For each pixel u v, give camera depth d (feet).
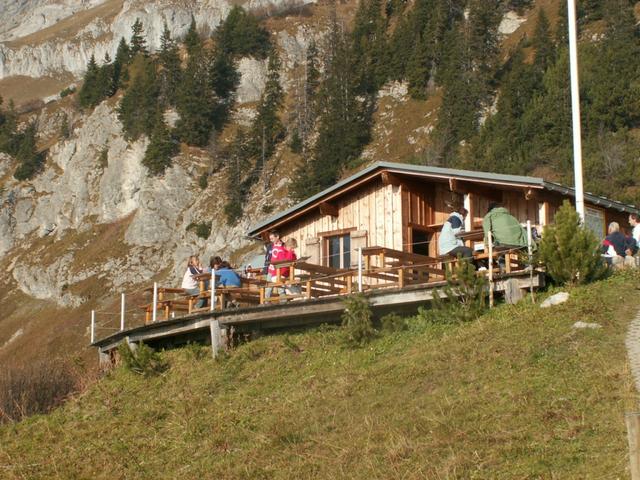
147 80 313.32
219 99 320.50
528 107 229.86
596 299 58.85
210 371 67.92
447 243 68.44
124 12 464.24
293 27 355.36
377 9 333.83
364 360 60.18
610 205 82.94
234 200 265.54
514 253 65.46
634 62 220.43
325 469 46.34
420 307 63.93
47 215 302.86
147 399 67.41
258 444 51.70
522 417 45.55
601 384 47.11
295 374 62.34
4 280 285.64
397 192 81.10
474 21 284.20
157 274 257.34
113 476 53.06
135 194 286.66
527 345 54.08
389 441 46.78
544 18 270.46
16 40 522.88
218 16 421.18
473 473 41.29
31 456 59.72
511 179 74.28
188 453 54.08
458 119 255.09
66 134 335.67
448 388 51.39
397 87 290.35
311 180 257.14
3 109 424.05
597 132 206.49
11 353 240.53
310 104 298.35
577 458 40.65
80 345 227.81
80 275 263.70
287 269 74.95
